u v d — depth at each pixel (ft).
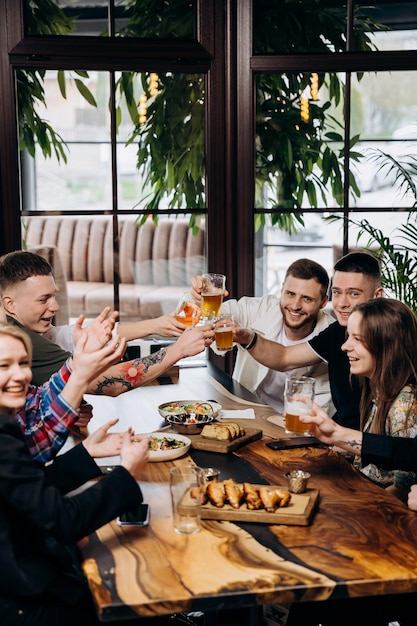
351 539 5.98
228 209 12.78
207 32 12.38
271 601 5.26
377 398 8.09
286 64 12.36
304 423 7.46
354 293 10.15
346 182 12.68
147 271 13.07
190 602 5.16
